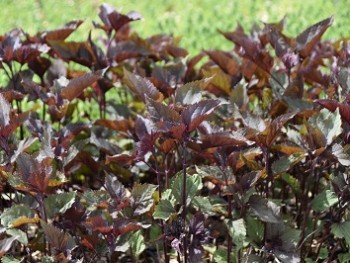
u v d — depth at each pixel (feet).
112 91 18.52
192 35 25.17
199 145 10.23
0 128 10.27
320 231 12.03
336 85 11.57
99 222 9.61
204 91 13.30
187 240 10.27
